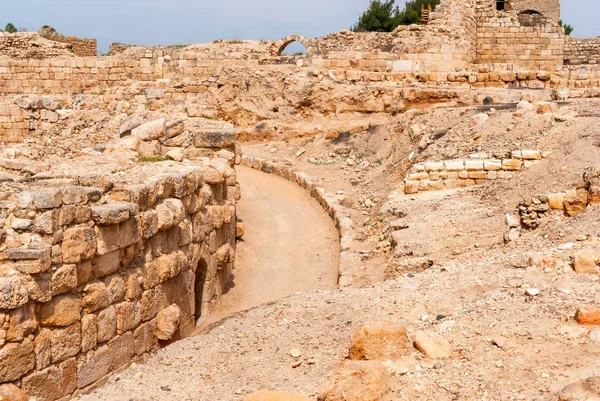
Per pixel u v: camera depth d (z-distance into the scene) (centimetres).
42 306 1047
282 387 924
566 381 806
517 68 3088
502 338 923
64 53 4088
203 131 1883
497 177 1928
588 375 811
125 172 1462
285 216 2172
